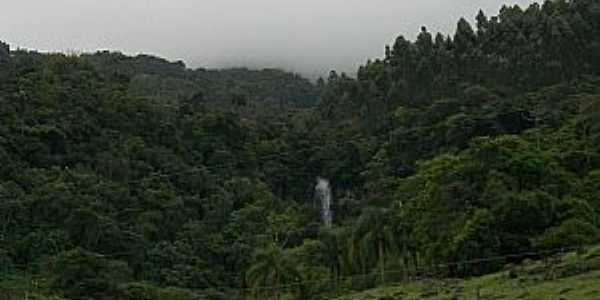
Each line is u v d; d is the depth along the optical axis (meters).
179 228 118.81
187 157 140.88
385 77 179.25
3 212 104.31
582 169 101.69
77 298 85.62
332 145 157.25
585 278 66.25
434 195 91.06
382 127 161.88
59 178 114.81
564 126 121.31
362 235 95.19
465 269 83.12
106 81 150.50
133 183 124.12
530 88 165.38
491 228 83.75
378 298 78.56
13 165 114.69
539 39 174.88
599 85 155.12
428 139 141.12
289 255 97.81
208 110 157.50
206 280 106.75
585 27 176.12
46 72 139.00
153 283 100.31
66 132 126.50
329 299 87.50
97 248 103.81
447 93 167.25
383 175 141.75
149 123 141.00
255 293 92.69
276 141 157.75
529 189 89.56
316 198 147.38
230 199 129.62
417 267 89.50
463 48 180.12
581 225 81.81
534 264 76.62
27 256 99.75
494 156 91.69
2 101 124.50
